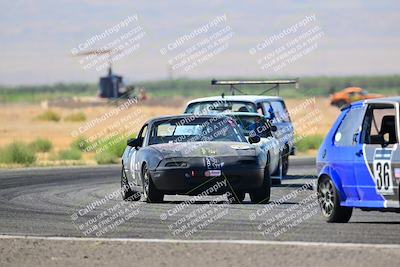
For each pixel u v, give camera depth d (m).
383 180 44.41
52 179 80.81
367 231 43.72
